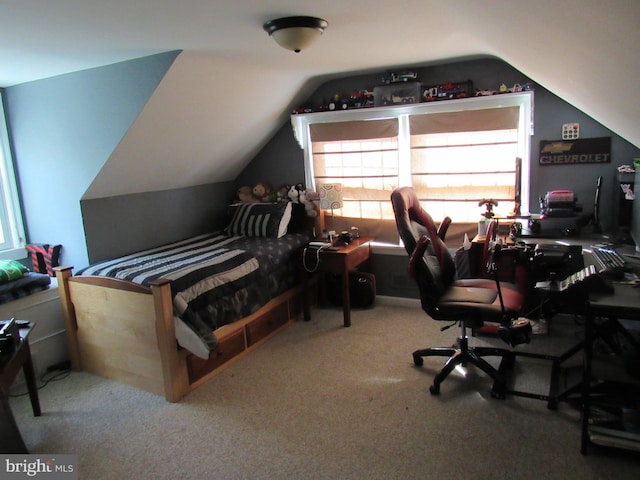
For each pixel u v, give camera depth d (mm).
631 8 834
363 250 3900
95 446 2250
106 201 3424
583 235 2984
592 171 3350
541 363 2869
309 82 3910
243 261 3209
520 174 3379
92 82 3002
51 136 3297
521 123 3535
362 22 2328
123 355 2834
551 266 2531
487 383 2678
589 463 1979
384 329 3551
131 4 1839
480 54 3314
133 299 2674
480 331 3322
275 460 2094
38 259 3482
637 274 2135
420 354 2912
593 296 1903
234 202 4590
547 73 2324
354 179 4133
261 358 3137
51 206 3428
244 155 4348
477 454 2070
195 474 2027
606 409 2119
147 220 3744
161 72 2742
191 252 3402
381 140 3953
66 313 3010
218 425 2387
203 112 3312
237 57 2896
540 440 2145
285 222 3977
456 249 3812
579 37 1260
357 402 2539
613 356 2268
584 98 2348
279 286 3518
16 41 2314
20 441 2068
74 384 2891
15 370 2170
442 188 3812
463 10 1889
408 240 2543
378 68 3680
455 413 2393
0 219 3496
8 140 3502
